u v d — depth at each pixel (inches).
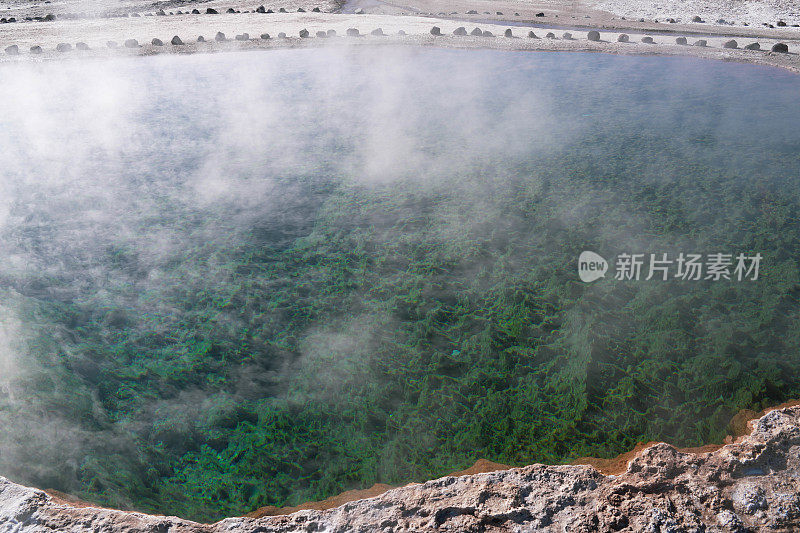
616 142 457.4
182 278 287.9
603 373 217.9
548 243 311.7
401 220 340.5
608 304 258.7
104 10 1296.8
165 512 171.0
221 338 245.6
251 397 214.1
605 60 743.1
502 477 167.3
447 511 155.4
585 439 189.3
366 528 152.1
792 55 722.2
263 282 284.2
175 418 205.0
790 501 152.9
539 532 147.7
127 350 238.4
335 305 266.5
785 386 207.6
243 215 350.0
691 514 151.5
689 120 506.6
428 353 233.6
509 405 204.7
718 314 248.8
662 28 997.2
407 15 1196.5
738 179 382.3
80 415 205.3
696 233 316.8
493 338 239.9
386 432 196.9
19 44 843.4
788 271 277.3
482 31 914.1
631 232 320.2
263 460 188.1
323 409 207.3
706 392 206.1
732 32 938.1
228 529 154.7
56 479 180.2
